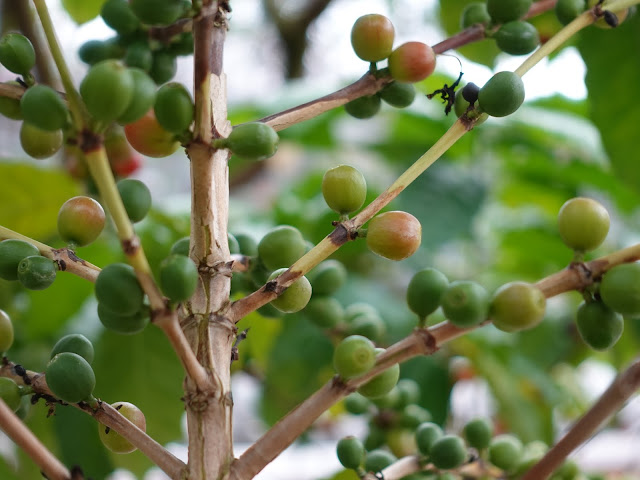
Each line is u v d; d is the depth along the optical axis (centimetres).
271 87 121
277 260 42
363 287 78
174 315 36
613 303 37
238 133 37
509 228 92
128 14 45
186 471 38
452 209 79
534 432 77
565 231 38
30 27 63
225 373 39
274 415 78
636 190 62
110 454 58
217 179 40
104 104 34
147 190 41
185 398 39
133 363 59
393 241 39
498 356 78
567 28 43
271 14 111
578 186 89
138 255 35
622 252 38
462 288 38
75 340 41
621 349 95
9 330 41
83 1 58
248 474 38
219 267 39
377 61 43
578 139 83
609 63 59
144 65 45
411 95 44
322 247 39
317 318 46
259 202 103
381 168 92
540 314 38
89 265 40
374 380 40
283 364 74
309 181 87
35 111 35
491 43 65
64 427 58
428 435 45
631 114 60
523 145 85
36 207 58
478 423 47
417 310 39
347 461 43
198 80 37
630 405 91
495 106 40
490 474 47
